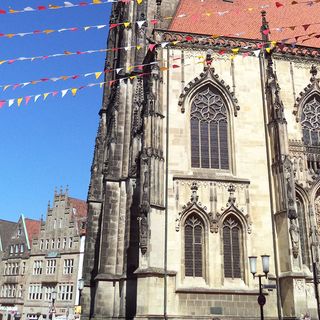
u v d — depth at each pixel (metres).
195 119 55.06
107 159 68.50
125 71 69.25
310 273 50.25
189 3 67.31
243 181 52.09
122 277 55.25
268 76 55.84
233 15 67.00
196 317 45.84
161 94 53.72
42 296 113.38
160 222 48.12
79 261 108.44
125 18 74.56
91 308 66.69
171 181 50.56
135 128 61.28
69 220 114.94
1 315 123.25
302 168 54.56
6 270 126.12
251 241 50.00
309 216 52.66
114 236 60.16
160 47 55.41
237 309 47.06
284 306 46.81
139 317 43.78
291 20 68.12
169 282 46.47
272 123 53.75
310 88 58.69
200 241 49.50
